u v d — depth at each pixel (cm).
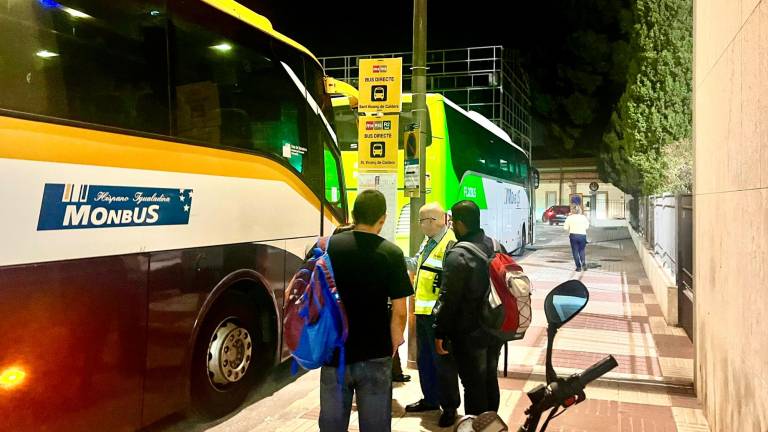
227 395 563
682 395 598
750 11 382
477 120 1648
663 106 2003
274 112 636
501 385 625
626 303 1154
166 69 486
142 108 460
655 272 1232
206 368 535
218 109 546
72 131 399
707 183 536
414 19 698
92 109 417
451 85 3231
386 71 682
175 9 501
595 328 924
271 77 634
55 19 395
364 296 342
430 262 517
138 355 445
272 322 625
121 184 434
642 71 2039
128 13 454
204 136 525
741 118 402
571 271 1673
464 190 1426
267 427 533
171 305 478
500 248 441
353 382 344
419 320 528
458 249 425
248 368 595
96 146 416
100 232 416
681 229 945
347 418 345
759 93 358
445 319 424
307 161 694
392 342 352
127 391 436
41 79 381
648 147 2028
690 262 860
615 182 3086
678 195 953
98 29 427
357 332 340
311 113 711
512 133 3312
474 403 435
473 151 1523
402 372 651
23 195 364
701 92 578
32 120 372
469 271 420
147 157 459
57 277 383
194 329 502
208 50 539
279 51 652
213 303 541
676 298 945
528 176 2450
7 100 360
